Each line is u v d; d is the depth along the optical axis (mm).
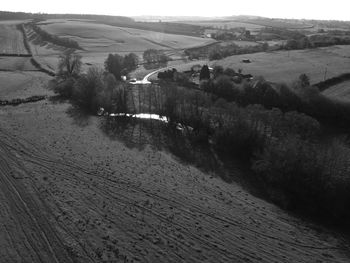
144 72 140125
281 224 47469
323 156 55031
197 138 74875
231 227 45094
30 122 78438
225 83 97812
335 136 76312
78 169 57344
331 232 47062
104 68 136125
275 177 57344
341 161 54094
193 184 56656
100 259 36625
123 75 130625
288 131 68250
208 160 66938
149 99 93125
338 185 51812
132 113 90000
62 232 40500
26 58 149000
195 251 39469
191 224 44781
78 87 94688
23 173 54406
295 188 54875
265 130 71812
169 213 46844
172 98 85125
